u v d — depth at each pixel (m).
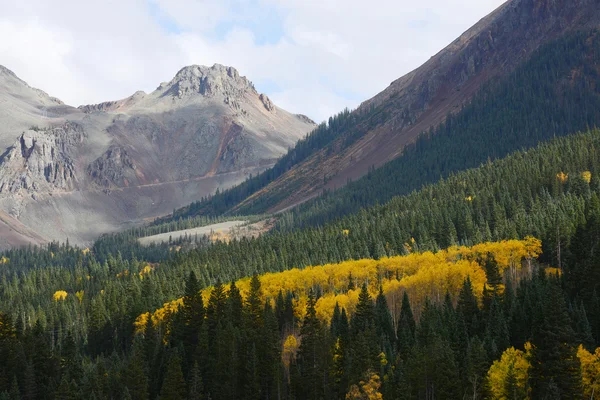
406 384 89.00
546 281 119.06
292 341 122.81
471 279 135.50
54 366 129.25
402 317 120.75
